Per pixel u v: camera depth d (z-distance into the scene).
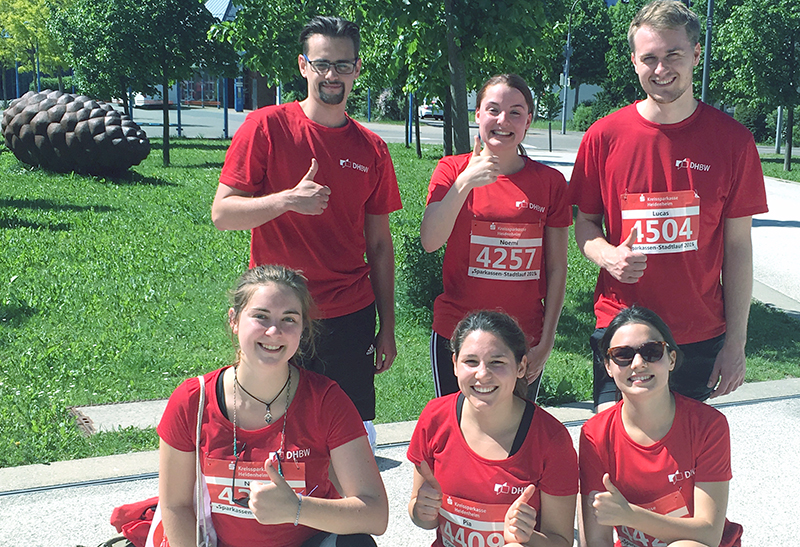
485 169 3.34
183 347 6.72
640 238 3.39
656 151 3.34
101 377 5.92
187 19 21.17
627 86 46.81
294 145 3.64
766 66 26.00
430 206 3.64
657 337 2.92
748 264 3.48
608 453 3.05
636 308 3.02
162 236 11.22
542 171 3.60
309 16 10.25
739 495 4.38
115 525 3.29
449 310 3.79
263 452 2.81
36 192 14.73
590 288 9.41
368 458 2.90
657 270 3.39
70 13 23.23
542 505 2.99
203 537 2.85
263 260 3.79
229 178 3.62
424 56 8.07
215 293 8.38
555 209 3.67
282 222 3.70
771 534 3.97
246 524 2.83
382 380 6.11
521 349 2.92
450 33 7.07
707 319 3.47
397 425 5.27
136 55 21.02
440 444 3.04
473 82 8.16
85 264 9.34
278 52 10.76
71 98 17.09
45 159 17.05
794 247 12.86
